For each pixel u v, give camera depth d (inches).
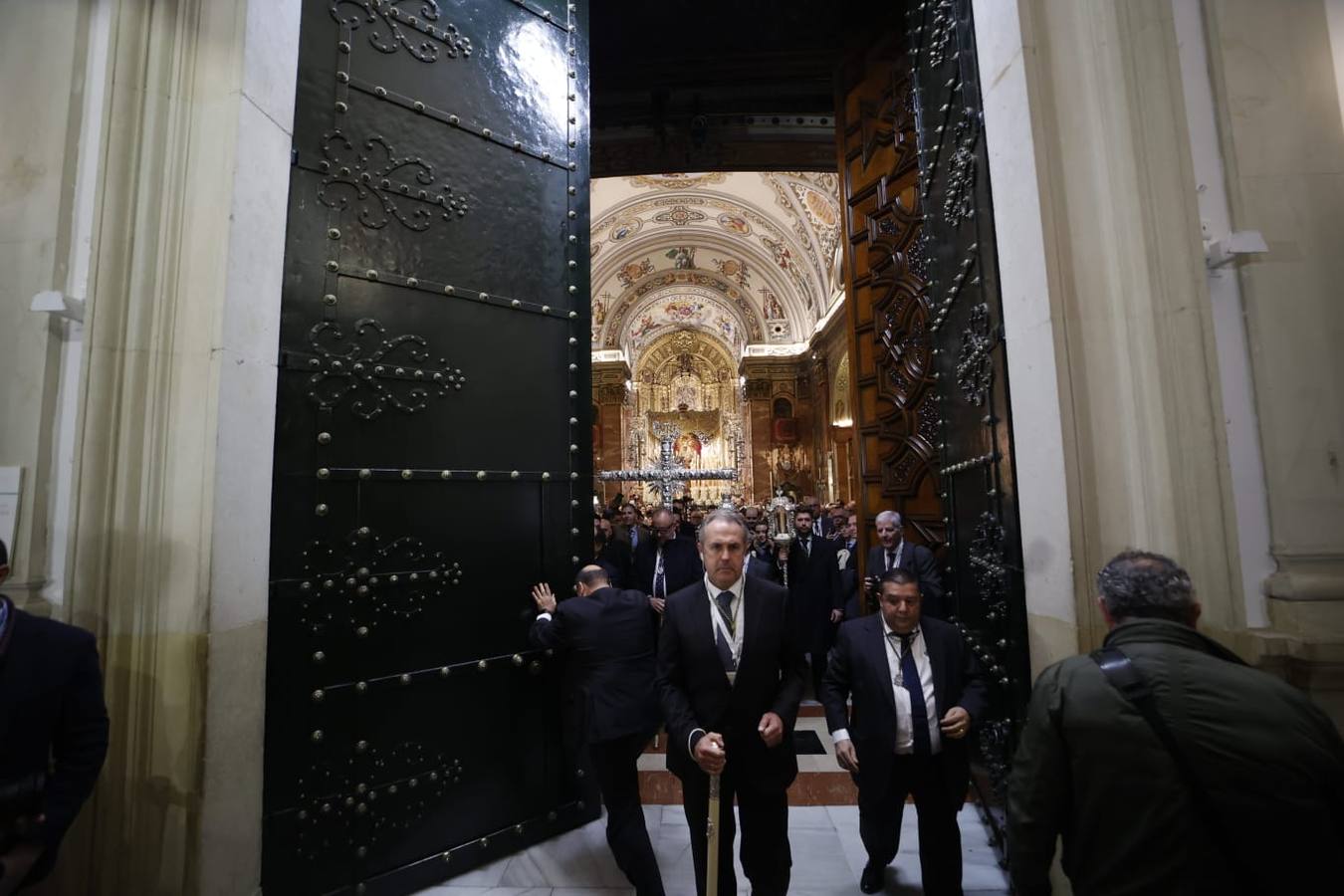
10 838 55.0
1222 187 78.0
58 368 77.8
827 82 257.9
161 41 82.4
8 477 74.2
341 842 93.4
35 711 57.5
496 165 122.6
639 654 98.9
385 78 109.3
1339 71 78.5
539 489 122.2
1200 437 72.8
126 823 73.2
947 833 87.5
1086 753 44.9
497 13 126.3
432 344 110.2
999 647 104.1
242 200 83.7
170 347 79.0
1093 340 80.6
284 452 91.9
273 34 91.2
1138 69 79.0
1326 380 74.2
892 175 194.2
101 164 78.4
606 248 822.5
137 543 75.9
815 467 861.2
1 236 78.5
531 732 116.6
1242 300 76.3
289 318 94.0
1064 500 79.0
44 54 82.0
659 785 140.5
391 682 100.2
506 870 106.8
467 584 110.7
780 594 84.3
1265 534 73.5
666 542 181.5
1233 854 39.8
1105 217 80.7
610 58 243.1
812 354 848.9
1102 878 43.6
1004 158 93.2
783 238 770.8
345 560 97.0
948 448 134.5
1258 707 41.7
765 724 76.5
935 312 139.6
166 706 74.7
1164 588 49.1
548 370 126.0
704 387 1144.8
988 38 98.1
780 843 80.4
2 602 59.3
